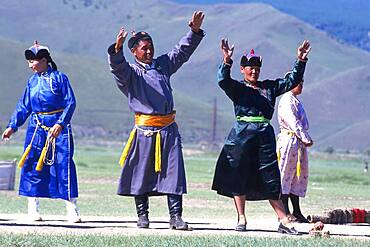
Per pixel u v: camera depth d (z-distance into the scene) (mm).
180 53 24359
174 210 23922
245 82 24125
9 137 24688
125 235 21703
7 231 22359
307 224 27250
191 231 23703
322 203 44812
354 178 94438
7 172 52281
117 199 45250
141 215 24359
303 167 27578
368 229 26172
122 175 24078
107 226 24562
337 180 88875
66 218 26625
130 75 23859
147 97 23891
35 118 24578
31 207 25391
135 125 24031
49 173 24609
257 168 23969
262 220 29688
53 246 19656
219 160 24172
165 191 23828
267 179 23859
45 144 24484
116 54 23516
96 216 29219
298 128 27297
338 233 24672
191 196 48188
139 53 24125
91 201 43219
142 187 23938
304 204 43375
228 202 44156
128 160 24016
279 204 24141
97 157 141125
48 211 36438
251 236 22266
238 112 23984
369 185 78625
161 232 23188
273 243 20531
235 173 23922
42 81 24594
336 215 29359
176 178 23797
